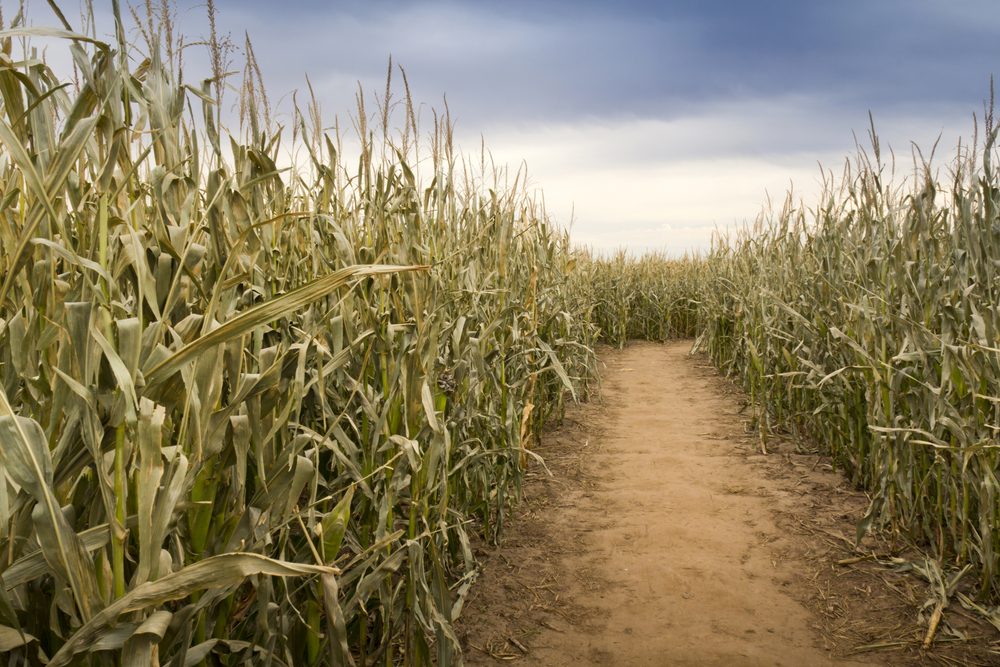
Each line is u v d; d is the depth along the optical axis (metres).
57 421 1.34
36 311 1.46
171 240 1.63
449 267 3.57
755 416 6.43
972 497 3.58
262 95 2.54
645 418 7.06
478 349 3.33
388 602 2.36
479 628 3.06
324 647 2.15
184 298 1.85
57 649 1.40
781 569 3.61
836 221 5.39
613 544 3.94
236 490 1.78
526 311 4.70
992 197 3.35
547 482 5.05
